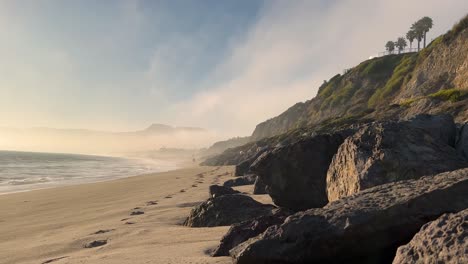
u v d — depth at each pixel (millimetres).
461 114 32625
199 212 13617
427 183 6754
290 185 13688
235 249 6793
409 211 5957
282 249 6246
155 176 53594
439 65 50781
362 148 10664
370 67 90312
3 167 79562
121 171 79375
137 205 21250
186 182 38750
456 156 10367
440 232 4656
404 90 58406
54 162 116812
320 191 13242
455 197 6039
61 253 10883
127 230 13008
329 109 90500
